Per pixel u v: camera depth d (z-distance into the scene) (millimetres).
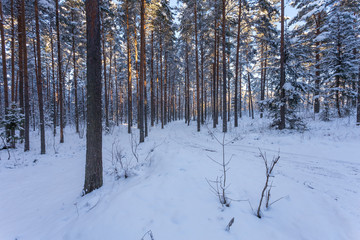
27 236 3086
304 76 10883
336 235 2283
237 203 2965
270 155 6613
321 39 12188
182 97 49250
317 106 15023
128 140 13883
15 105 12156
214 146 8930
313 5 12617
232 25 15891
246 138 10266
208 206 2809
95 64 4785
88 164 4828
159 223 2426
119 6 15180
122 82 32156
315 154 6348
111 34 16984
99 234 2410
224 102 13633
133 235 2236
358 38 11492
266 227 2369
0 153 10781
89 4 4660
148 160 6473
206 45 18812
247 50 20344
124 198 3182
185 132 16922
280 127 10664
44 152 10961
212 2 13539
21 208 4395
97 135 4887
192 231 2236
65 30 15414
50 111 24953
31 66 17766
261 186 3674
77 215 3469
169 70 27203
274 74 11844
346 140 7270
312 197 3275
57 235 2822
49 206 4387
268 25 13023
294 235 2266
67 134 17750
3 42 11414
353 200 3184
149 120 36281
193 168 4586
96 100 4848
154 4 14398
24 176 7148
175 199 3031
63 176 6941
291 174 4520
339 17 11703
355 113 12281
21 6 10359
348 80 12297
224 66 13547
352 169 4766
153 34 19016
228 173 4379
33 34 12516
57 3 12414
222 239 2090
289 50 10695
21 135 13242
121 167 6156
